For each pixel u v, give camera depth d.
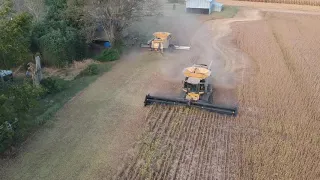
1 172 18.89
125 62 36.12
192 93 26.31
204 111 26.14
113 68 34.47
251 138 23.00
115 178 18.77
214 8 61.72
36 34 34.03
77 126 23.64
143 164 19.98
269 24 53.88
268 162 20.34
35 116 24.56
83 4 35.34
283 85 31.38
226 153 21.31
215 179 18.95
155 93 29.14
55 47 33.03
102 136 22.59
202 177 19.08
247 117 25.70
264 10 64.00
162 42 38.44
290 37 47.06
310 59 38.66
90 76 32.28
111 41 38.03
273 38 46.28
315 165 20.27
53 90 28.61
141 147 21.56
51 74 32.44
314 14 61.72
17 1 37.88
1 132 20.19
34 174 18.84
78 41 35.50
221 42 44.16
